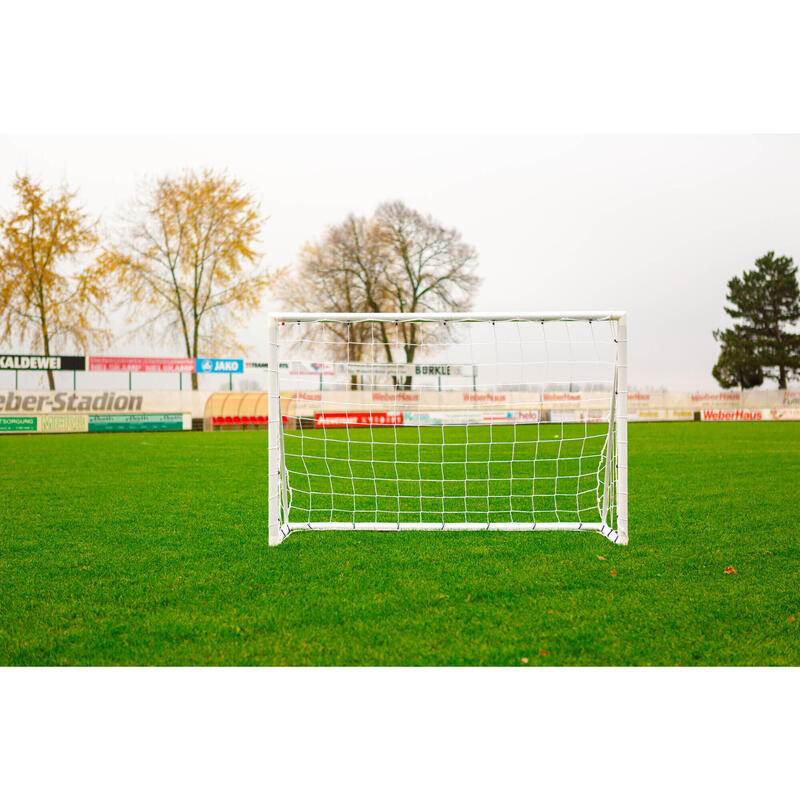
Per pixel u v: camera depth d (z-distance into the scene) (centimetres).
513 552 470
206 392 2236
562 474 914
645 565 433
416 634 321
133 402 2159
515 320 527
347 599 369
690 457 1089
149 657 300
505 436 1773
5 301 2734
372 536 525
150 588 390
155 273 2891
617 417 499
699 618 338
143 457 1159
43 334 2762
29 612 352
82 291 2802
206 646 310
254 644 311
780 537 508
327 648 306
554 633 321
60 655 303
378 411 2447
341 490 771
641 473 877
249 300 2984
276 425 518
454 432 2008
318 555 463
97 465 1021
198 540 509
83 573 419
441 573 417
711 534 519
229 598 371
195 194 2928
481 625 330
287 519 554
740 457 1088
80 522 573
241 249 2975
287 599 369
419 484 822
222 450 1318
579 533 531
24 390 2027
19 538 514
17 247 2744
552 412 2375
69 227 2777
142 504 663
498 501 702
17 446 1434
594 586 389
